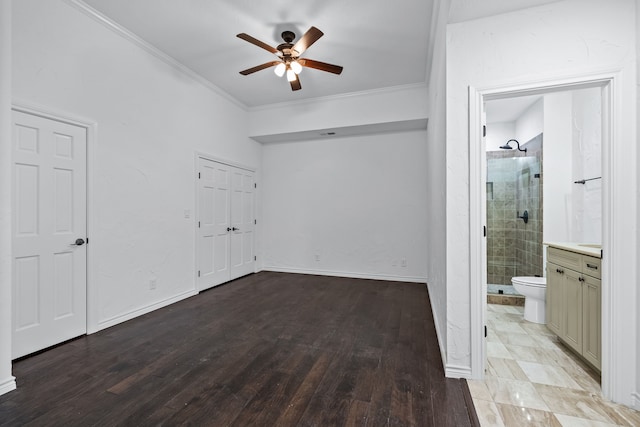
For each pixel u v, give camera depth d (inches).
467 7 68.3
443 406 62.5
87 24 100.0
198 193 151.3
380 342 94.0
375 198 186.5
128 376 74.1
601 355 67.2
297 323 110.6
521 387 69.5
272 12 101.7
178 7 99.3
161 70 129.5
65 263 94.3
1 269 66.1
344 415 59.6
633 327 61.9
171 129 134.9
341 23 107.6
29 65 84.9
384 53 128.3
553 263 95.0
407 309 126.6
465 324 74.1
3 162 66.0
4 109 65.9
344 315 119.2
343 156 193.6
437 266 103.8
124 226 113.1
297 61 110.1
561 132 129.4
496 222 167.6
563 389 68.7
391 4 97.5
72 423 57.3
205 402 63.9
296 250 204.2
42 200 88.6
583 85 66.4
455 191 74.9
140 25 109.1
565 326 86.7
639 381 61.1
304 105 181.9
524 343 93.8
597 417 58.8
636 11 61.9
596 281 71.2
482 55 71.9
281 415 59.7
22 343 83.5
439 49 93.1
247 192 195.5
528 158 150.7
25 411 60.7
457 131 74.5
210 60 134.7
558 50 66.8
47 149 89.8
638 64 61.3
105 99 106.0
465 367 73.9
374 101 167.3
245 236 193.3
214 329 104.8
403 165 181.0
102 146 105.2
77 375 74.5
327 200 197.0
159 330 104.0
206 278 157.8
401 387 69.5
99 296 103.9
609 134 63.9
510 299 133.1
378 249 185.5
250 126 194.1
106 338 96.9
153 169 125.6
